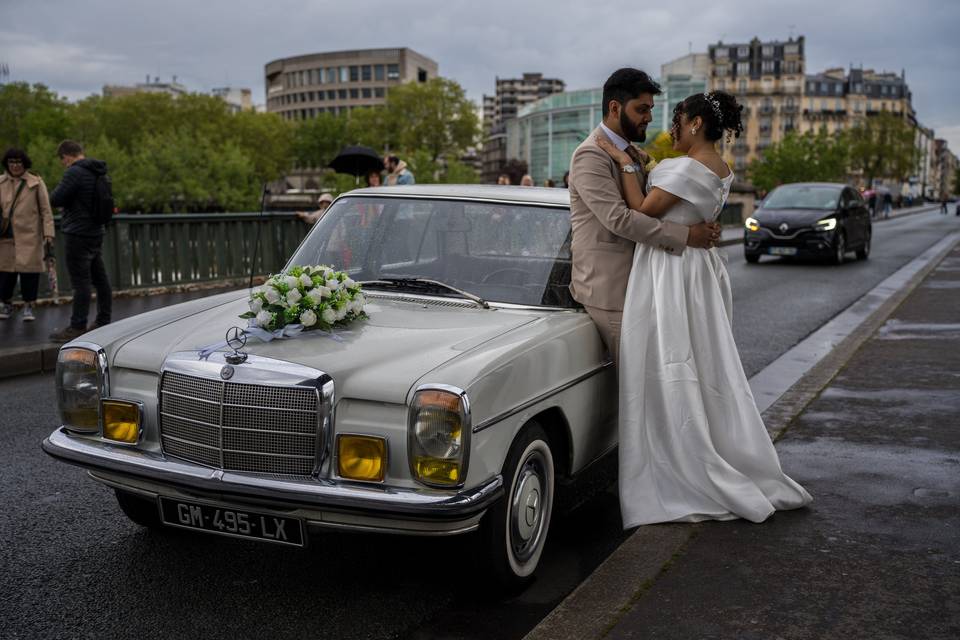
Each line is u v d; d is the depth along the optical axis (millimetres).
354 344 3459
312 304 3576
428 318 3863
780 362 8555
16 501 4711
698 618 3123
